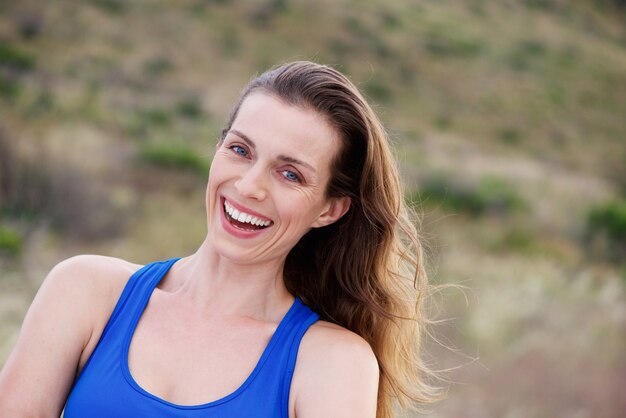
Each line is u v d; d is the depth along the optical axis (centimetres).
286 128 180
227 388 176
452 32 3550
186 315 185
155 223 1088
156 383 176
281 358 180
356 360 179
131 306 185
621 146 3052
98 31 2511
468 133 2747
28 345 176
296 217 184
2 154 1035
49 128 1478
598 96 3459
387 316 208
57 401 177
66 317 179
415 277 216
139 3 2852
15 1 2503
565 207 1723
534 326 841
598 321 868
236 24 3020
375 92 2828
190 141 1770
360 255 205
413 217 251
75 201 1040
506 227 1494
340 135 186
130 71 2325
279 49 2925
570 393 673
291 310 188
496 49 3550
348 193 193
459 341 775
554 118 3102
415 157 1973
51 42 2348
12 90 1700
